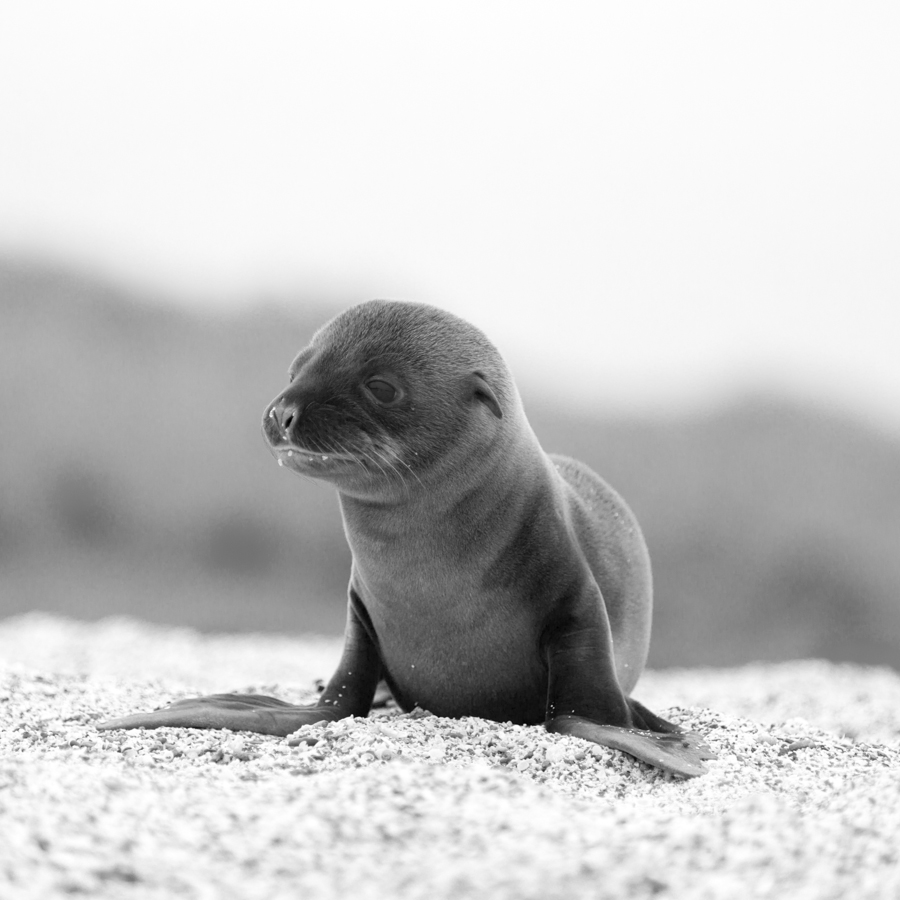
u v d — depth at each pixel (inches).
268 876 589.3
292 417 916.0
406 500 948.0
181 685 1291.8
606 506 1179.9
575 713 956.6
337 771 785.6
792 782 838.5
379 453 923.4
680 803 783.1
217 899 561.6
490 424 965.8
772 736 1017.5
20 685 1128.2
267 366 4751.5
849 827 641.0
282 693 1243.8
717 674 2009.1
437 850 628.7
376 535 969.5
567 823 672.4
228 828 644.7
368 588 1004.6
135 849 605.0
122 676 1414.9
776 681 1713.8
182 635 2298.2
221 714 944.3
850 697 1508.4
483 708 1020.5
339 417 916.6
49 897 548.4
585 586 1003.9
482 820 667.4
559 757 868.0
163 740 889.5
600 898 571.5
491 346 1023.0
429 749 860.6
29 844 596.7
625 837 649.6
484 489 963.3
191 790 717.3
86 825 627.8
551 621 991.6
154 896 559.8
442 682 1015.0
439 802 693.3
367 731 908.6
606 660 981.8
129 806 665.6
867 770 867.4
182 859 600.7
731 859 613.6
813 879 587.2
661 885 584.4
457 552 964.0
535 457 1015.6
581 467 1218.0
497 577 976.3
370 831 647.1
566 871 597.3
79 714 998.4
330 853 619.2
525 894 573.6
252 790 722.2
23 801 659.4
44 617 2753.4
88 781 708.0
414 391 944.3
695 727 1058.1
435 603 981.8
